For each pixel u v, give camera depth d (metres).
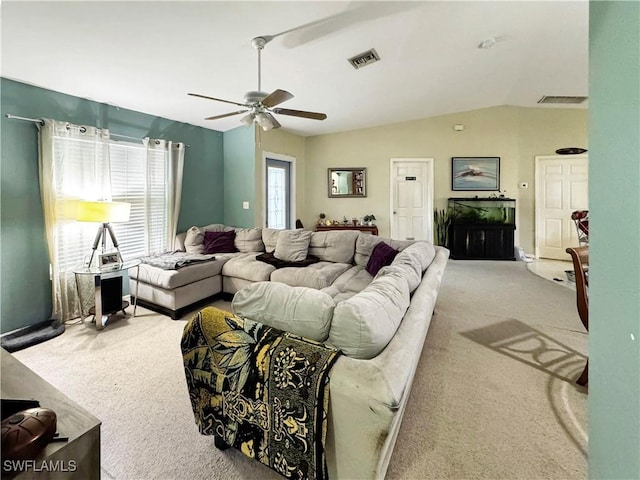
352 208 6.87
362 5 2.62
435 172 6.62
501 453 1.56
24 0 2.05
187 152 5.03
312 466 1.20
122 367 2.39
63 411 1.16
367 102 5.15
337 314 1.26
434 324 3.15
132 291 3.82
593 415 0.74
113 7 2.21
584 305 2.18
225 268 3.98
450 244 6.59
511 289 4.33
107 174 3.75
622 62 0.62
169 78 3.40
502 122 6.42
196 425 1.71
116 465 1.50
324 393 1.16
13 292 3.11
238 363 1.38
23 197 3.16
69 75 3.11
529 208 6.54
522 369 2.31
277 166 6.18
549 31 3.42
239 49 2.98
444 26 3.16
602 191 0.69
